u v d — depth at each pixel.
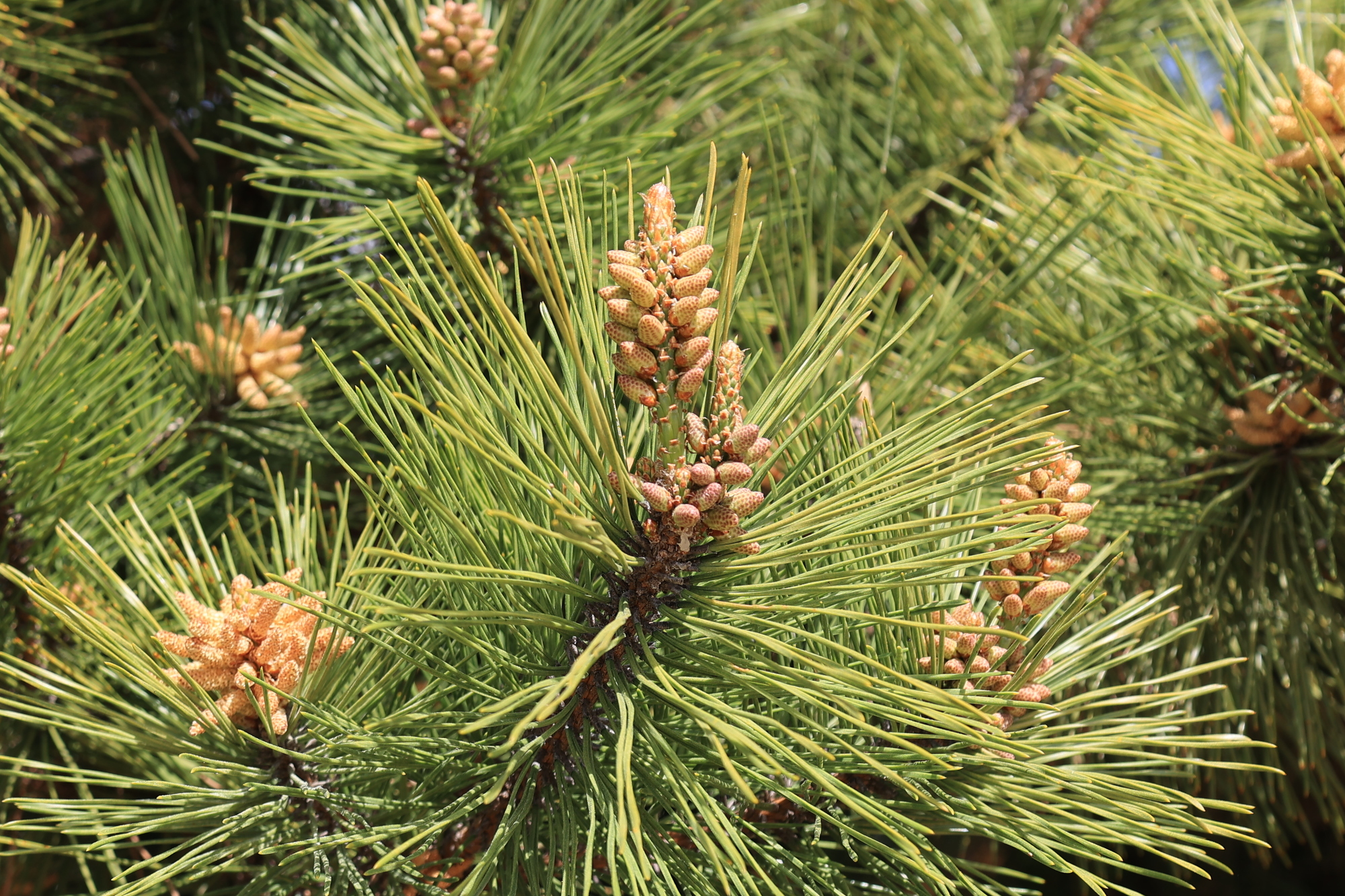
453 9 0.86
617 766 0.63
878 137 1.26
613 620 0.67
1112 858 0.67
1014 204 0.89
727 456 0.65
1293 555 0.83
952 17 1.24
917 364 0.85
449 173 0.87
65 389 0.80
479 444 0.62
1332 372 0.79
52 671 0.81
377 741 0.68
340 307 0.98
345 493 0.75
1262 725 0.86
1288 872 1.44
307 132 0.85
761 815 0.72
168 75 1.22
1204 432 0.86
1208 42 0.84
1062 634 0.73
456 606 0.69
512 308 0.88
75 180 1.30
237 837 0.72
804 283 0.86
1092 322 0.93
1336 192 0.77
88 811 0.69
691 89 1.14
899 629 0.70
